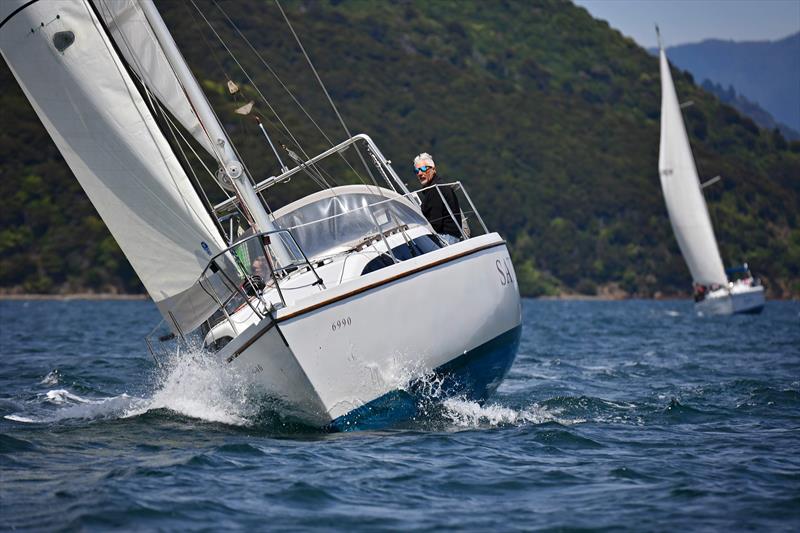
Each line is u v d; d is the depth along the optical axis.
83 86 29.02
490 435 27.47
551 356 58.59
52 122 28.83
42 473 22.55
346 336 26.16
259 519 19.03
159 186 29.28
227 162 29.97
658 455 25.23
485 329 29.06
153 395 34.47
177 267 29.30
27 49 28.70
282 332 25.39
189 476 22.14
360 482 21.86
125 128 29.16
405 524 18.89
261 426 28.17
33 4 28.62
